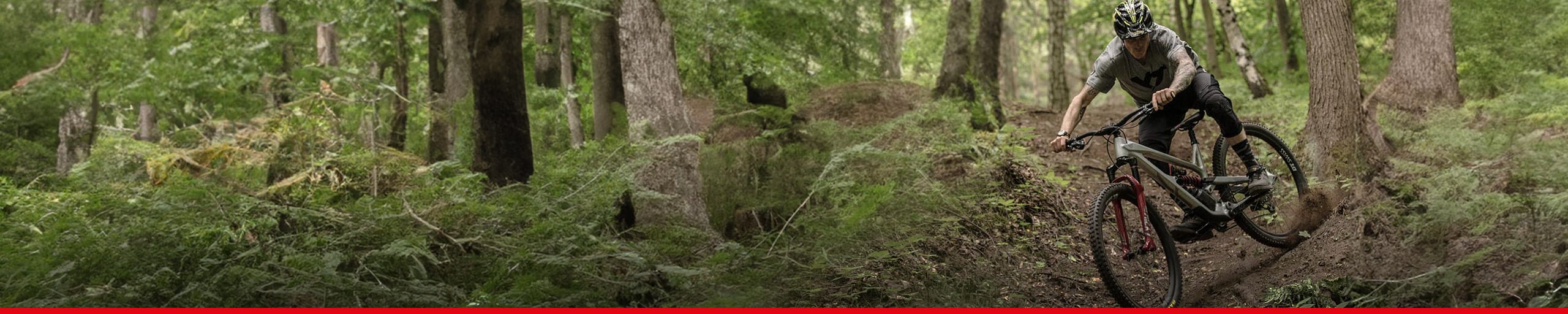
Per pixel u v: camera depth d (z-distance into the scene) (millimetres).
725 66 13508
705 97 13258
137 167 8789
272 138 8984
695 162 7996
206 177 7754
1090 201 8461
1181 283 5391
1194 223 5523
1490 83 10336
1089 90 5438
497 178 7855
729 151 9078
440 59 13625
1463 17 11898
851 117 12266
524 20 14617
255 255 5750
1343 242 5469
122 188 7305
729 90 13023
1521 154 5809
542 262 5734
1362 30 14211
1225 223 5582
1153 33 5098
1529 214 4738
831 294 5875
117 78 14883
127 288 5199
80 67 14742
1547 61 10906
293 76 13156
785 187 8375
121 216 6211
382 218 6406
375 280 5711
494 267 6012
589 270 5801
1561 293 4039
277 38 14984
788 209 7898
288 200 7418
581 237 6316
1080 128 13031
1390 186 5680
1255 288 5535
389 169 8141
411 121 13266
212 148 8648
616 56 10633
